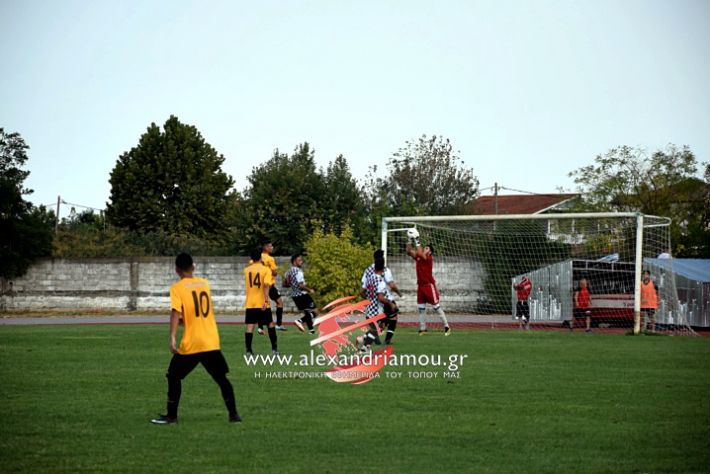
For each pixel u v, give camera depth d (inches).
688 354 1113.4
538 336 1440.7
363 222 2539.4
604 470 484.1
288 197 2532.0
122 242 2458.2
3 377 849.5
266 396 735.7
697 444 551.2
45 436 568.4
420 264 1454.2
